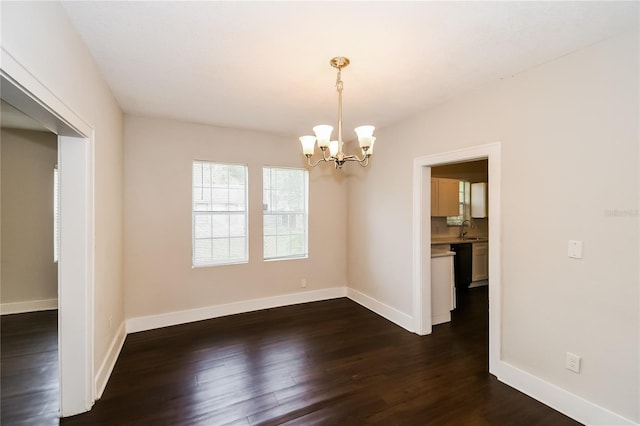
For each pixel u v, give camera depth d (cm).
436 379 241
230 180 393
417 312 330
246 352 286
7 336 317
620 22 165
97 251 217
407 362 268
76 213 194
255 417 196
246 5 152
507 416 199
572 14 159
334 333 331
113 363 260
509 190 234
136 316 334
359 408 206
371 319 374
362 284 430
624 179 175
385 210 380
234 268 390
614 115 178
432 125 305
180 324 355
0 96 125
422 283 328
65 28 156
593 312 188
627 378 174
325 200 455
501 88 239
